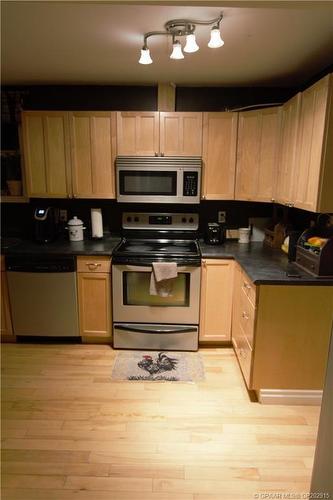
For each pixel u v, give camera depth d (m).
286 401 2.27
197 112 2.92
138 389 2.41
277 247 2.98
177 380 2.51
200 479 1.70
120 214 3.36
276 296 2.11
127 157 2.94
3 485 1.66
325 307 2.12
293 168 2.38
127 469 1.75
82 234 3.20
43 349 2.94
